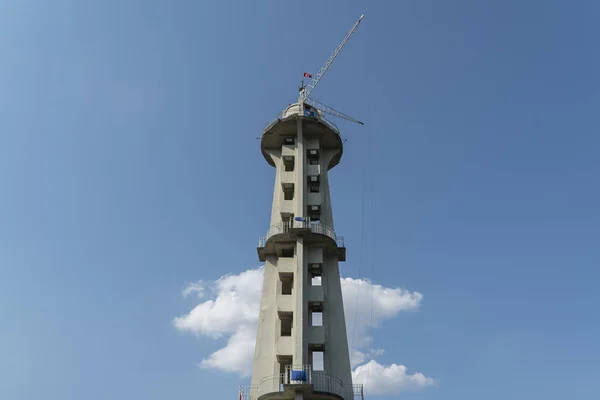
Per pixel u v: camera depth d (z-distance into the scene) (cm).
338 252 6694
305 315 6100
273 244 6581
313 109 7588
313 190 7169
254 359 5981
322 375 5738
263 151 7538
